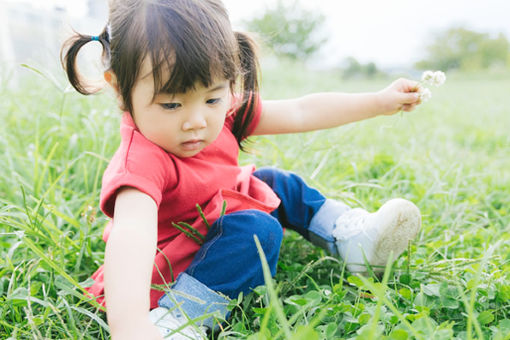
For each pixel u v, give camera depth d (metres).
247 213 1.28
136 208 1.12
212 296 1.22
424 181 2.56
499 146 3.90
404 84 1.69
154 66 1.10
